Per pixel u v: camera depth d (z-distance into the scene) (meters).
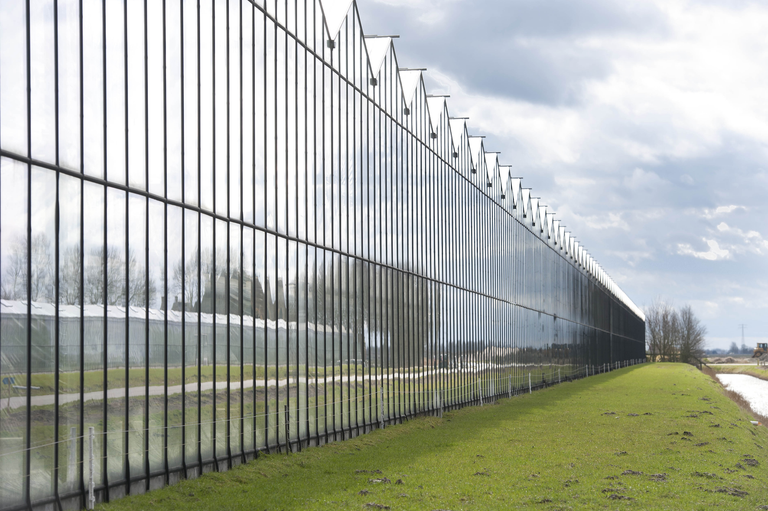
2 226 13.34
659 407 41.84
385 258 33.94
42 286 14.23
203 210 19.73
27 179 13.93
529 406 44.94
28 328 13.84
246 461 21.20
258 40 22.88
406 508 15.69
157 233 17.78
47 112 14.45
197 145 19.52
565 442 27.12
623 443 26.70
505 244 60.19
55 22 14.66
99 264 15.77
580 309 94.31
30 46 14.04
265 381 22.66
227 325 20.67
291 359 24.39
